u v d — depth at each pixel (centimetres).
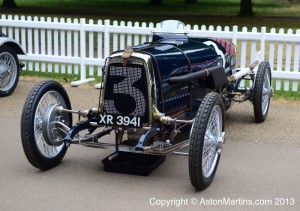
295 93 1071
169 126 594
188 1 3934
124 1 3997
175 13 3086
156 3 3647
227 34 1095
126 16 2820
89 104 941
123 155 620
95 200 525
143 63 553
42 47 1232
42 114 589
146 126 564
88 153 671
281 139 739
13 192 546
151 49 598
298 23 2530
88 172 603
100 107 577
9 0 3419
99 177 588
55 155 614
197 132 520
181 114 634
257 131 778
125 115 566
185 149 684
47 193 543
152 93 560
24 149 575
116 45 1182
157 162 609
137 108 563
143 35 1159
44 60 1228
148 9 3350
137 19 2647
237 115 874
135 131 585
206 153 556
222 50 755
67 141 571
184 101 636
